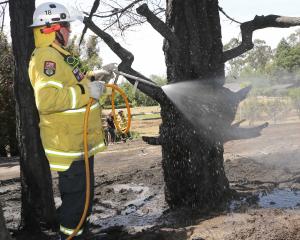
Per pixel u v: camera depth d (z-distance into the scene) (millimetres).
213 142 5965
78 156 3684
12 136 18328
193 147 5934
